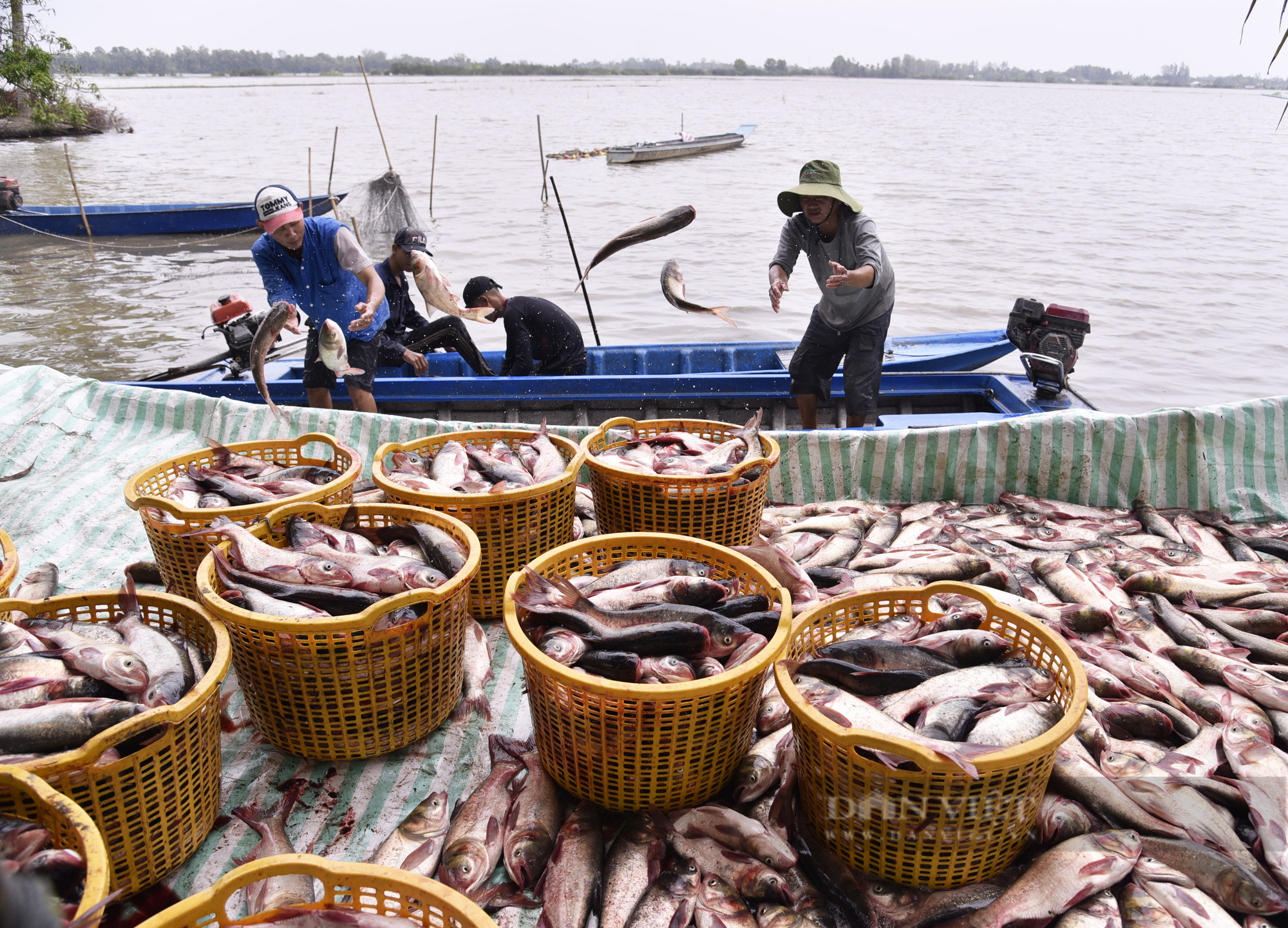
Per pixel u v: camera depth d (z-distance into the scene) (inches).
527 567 120.2
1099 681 133.5
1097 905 96.3
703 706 102.9
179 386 280.8
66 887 75.8
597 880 101.0
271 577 124.5
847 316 247.9
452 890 75.6
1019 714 103.9
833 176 237.8
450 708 130.0
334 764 121.7
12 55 1428.4
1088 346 514.6
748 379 277.7
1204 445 200.1
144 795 94.9
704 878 100.4
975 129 2472.9
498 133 2041.1
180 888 101.5
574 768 110.3
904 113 3344.0
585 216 914.1
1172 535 186.9
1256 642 144.0
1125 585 163.5
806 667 116.3
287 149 1620.3
